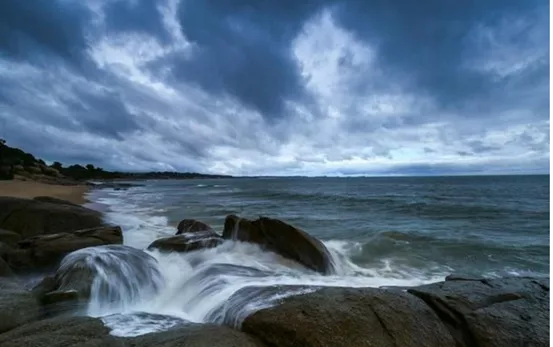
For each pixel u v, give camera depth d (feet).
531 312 12.18
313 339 10.41
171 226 45.03
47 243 23.47
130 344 9.89
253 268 23.17
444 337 11.14
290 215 61.98
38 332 10.75
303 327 10.76
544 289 14.20
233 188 192.75
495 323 11.51
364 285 22.22
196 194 128.26
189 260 23.94
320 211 68.64
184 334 10.58
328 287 14.40
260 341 11.00
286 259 25.96
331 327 10.73
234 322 12.28
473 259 30.40
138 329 11.78
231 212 63.72
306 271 24.30
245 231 29.01
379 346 10.30
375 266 28.09
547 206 74.90
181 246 25.61
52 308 14.28
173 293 18.95
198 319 14.40
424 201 90.17
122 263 19.16
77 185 166.09
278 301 12.62
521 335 10.94
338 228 46.96
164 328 11.99
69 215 33.65
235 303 13.51
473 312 12.14
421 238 37.99
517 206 74.84
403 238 37.91
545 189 150.51
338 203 86.74
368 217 59.36
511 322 11.53
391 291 13.52
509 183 227.81
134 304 17.39
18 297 13.74
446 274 26.02
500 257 30.99
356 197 106.73
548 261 29.78
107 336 10.62
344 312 11.36
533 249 33.45
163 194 127.54
